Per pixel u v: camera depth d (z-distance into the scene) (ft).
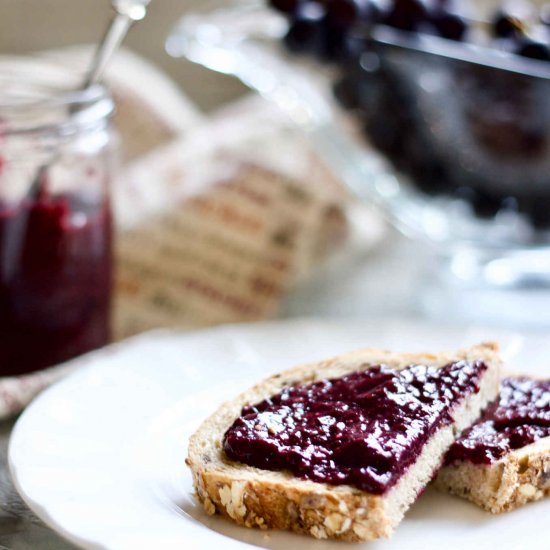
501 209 2.61
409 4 2.47
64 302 2.28
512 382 2.11
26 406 2.20
